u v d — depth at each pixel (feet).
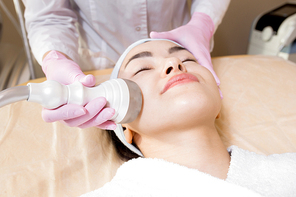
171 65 2.46
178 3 3.98
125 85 2.23
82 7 3.60
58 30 3.27
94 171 3.00
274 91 4.17
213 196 2.18
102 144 3.27
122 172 2.59
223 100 4.02
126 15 3.63
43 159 2.99
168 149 2.59
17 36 6.22
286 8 6.23
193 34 3.56
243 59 4.92
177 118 2.34
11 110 3.48
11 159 2.94
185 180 2.29
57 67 2.58
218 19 4.14
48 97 1.88
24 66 5.47
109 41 3.95
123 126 2.92
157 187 2.33
